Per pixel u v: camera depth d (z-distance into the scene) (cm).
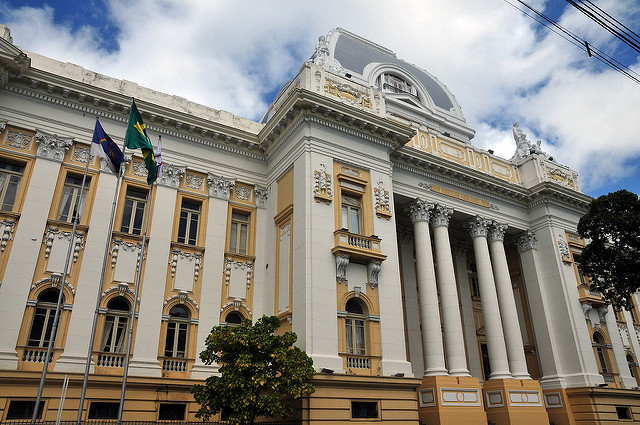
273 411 1477
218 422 1781
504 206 2852
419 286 2358
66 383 1638
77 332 1734
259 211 2286
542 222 2864
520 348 2512
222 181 2228
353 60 3334
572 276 2748
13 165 1878
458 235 2986
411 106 3303
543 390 2577
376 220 2123
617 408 2508
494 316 2494
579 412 2439
